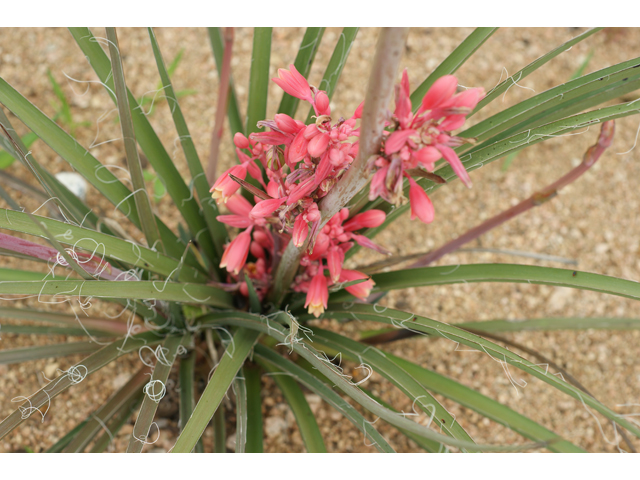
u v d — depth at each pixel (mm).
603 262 581
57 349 385
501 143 288
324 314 362
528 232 593
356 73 661
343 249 302
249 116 358
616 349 548
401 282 350
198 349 432
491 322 436
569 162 629
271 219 250
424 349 536
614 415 246
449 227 594
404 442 490
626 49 683
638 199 613
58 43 647
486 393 519
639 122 640
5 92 290
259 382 403
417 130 181
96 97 626
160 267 322
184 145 344
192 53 662
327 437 486
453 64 323
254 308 360
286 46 672
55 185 348
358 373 514
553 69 667
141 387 385
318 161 220
